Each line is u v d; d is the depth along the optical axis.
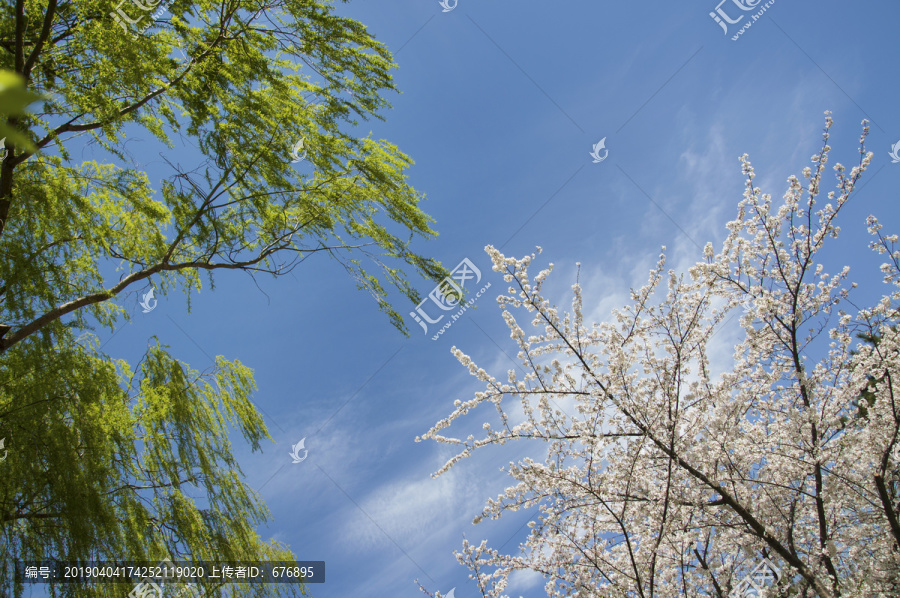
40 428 4.58
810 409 5.08
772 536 4.80
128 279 5.49
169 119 6.03
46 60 5.14
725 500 4.93
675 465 5.12
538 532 5.48
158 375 6.32
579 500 5.42
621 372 5.11
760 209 5.80
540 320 5.39
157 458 5.85
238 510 6.10
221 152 5.81
